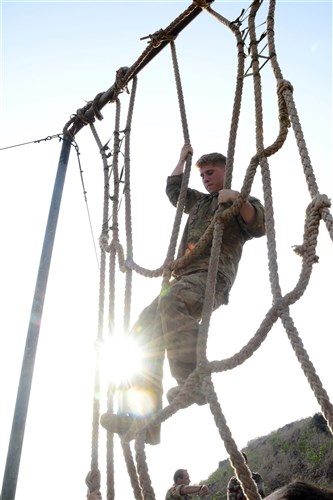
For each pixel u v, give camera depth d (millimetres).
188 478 7234
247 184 3379
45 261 6613
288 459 21234
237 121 3879
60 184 7148
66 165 7285
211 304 3189
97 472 4453
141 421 3400
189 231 3984
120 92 6340
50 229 6836
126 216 4832
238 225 3742
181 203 3941
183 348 3348
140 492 3281
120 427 3479
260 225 3625
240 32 4133
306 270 2820
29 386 5930
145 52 5695
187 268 3721
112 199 5246
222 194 3498
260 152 3408
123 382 3627
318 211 2842
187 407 3082
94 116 6914
